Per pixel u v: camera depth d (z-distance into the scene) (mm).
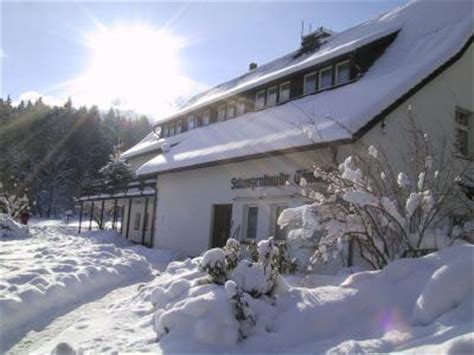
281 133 13758
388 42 16984
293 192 13586
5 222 23750
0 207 31547
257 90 20344
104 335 5887
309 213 6922
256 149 13852
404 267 5609
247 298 5301
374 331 4742
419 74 12953
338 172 8367
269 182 14680
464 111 15078
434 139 13750
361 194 6418
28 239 21922
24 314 7285
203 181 18469
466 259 4836
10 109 97125
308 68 17438
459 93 14750
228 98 22297
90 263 11633
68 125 95062
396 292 5301
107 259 12734
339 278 6973
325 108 14031
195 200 18844
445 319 4348
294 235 7297
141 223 27609
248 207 15914
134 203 29062
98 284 10125
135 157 34656
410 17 18016
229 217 16766
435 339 4027
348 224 6945
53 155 91000
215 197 17484
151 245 22078
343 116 12031
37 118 94438
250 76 26125
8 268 9977
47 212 84312
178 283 6410
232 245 6406
